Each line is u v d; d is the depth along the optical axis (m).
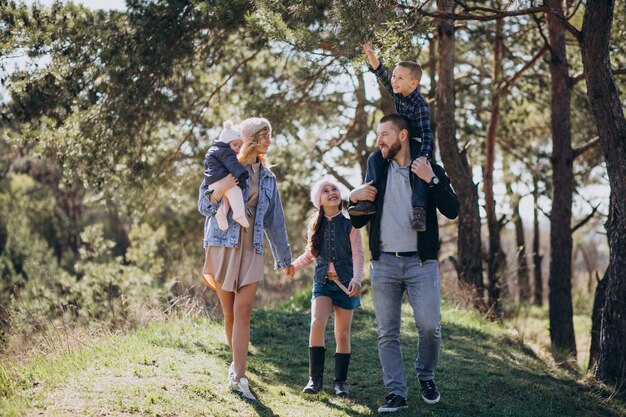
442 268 16.69
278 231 5.83
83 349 6.39
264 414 5.21
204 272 5.64
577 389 7.88
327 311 6.05
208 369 6.04
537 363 8.98
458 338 9.36
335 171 17.64
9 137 11.92
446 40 12.57
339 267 6.00
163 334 7.29
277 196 5.81
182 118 13.45
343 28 7.05
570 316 13.69
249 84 15.11
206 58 12.05
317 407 5.57
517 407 6.43
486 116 18.50
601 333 8.46
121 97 11.45
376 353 7.76
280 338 8.23
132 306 8.88
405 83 5.84
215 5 10.10
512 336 10.26
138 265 18.84
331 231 6.01
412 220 5.56
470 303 12.17
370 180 5.76
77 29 11.14
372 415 5.53
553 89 14.00
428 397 5.95
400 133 5.68
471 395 6.57
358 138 17.62
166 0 11.56
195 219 20.14
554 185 13.97
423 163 5.49
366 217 5.77
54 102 11.27
